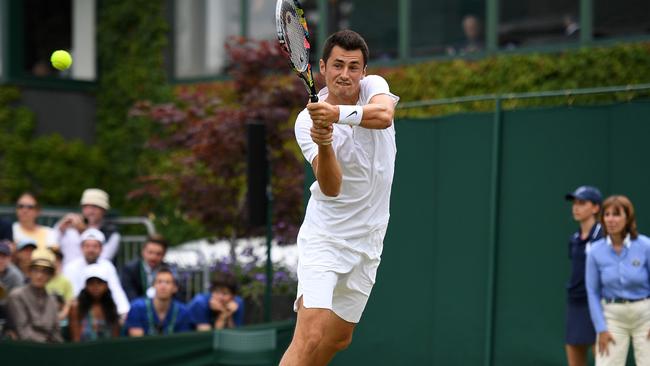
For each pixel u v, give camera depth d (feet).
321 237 49.62
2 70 152.66
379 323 90.68
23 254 96.17
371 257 50.57
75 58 161.07
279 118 113.29
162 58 157.89
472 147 85.40
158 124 154.51
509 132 83.71
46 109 156.25
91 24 161.68
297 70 44.45
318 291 49.11
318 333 48.78
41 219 120.78
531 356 81.35
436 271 87.35
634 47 111.86
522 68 120.78
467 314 85.10
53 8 158.20
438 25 130.31
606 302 72.18
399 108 91.04
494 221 83.35
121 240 120.78
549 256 80.89
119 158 159.63
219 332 77.20
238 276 112.16
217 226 117.60
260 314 109.09
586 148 79.51
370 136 48.08
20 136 153.48
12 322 83.71
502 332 83.25
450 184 86.79
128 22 160.04
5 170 152.25
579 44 117.19
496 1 124.67
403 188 90.12
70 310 87.15
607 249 71.82
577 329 75.05
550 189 81.25
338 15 140.56
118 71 160.86
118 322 87.61
